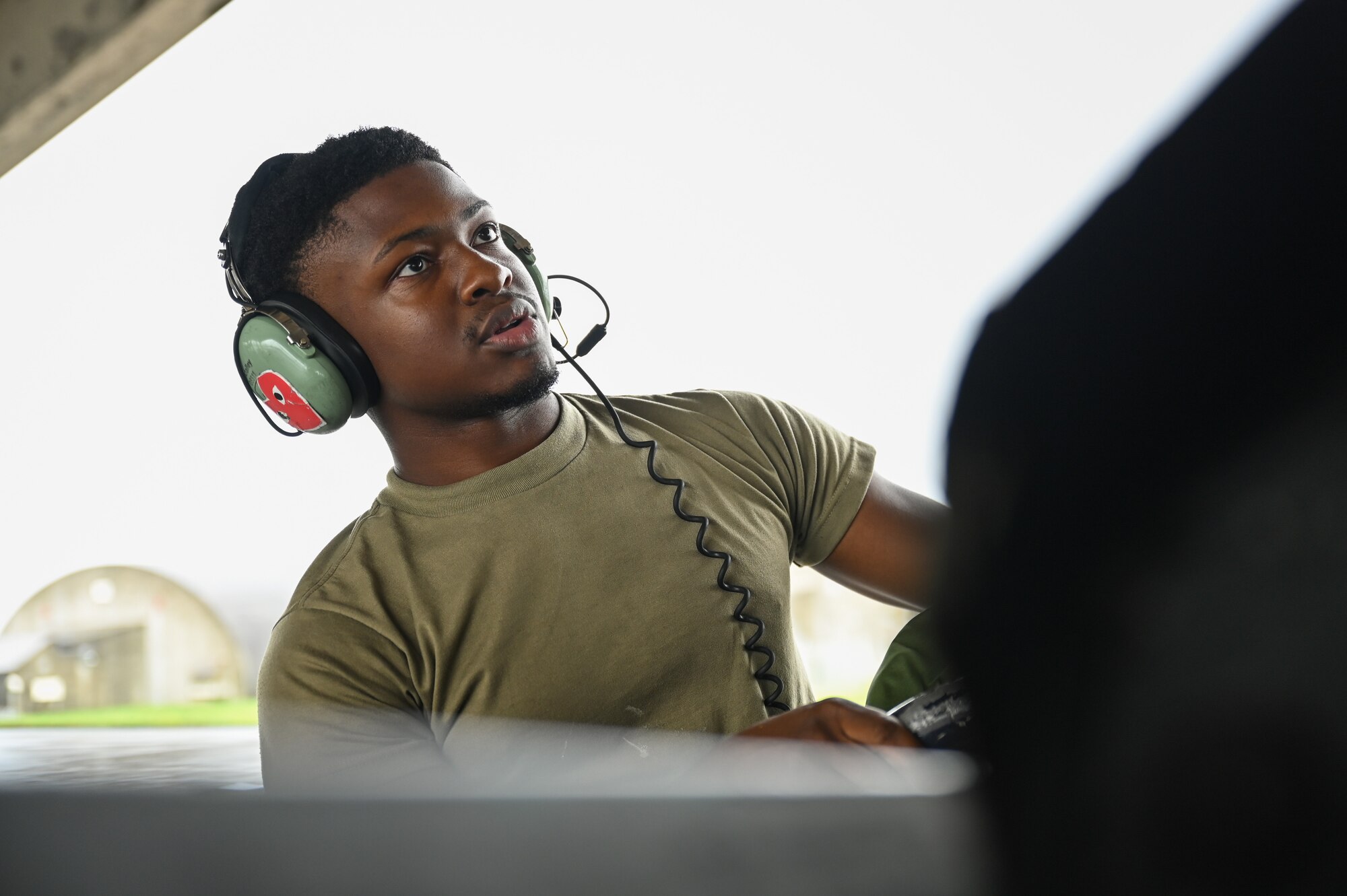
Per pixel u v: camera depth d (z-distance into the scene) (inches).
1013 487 3.6
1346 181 3.1
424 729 45.3
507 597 45.3
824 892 3.7
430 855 3.4
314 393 47.0
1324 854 3.3
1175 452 3.3
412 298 45.4
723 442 50.7
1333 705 3.2
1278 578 3.3
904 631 37.1
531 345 46.1
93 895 3.1
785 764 5.7
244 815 3.3
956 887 3.6
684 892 3.5
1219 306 3.2
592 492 46.8
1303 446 3.2
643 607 45.4
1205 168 3.2
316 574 48.6
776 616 47.7
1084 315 3.4
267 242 47.4
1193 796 3.4
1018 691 3.6
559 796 3.7
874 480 53.2
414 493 47.5
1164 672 3.4
